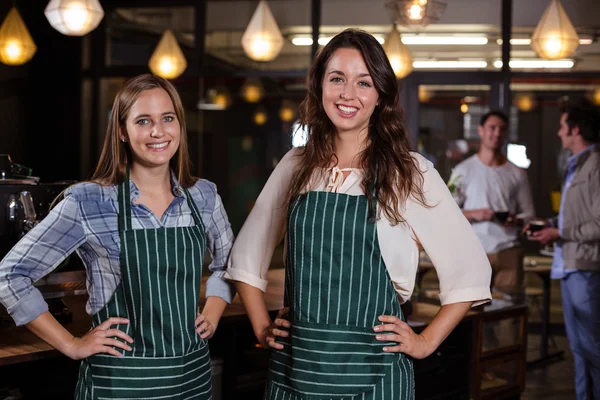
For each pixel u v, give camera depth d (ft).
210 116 41.60
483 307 11.10
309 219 6.26
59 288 8.23
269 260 7.14
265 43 19.25
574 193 13.80
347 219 6.17
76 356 6.25
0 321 8.07
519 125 51.31
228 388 9.19
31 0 22.24
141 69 23.88
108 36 24.23
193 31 24.25
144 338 6.27
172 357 6.32
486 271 6.41
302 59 24.03
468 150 28.37
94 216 6.27
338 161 6.60
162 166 6.56
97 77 24.04
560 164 43.96
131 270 6.25
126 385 6.21
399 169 6.26
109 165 6.57
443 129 37.06
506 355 11.48
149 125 6.35
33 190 9.63
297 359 6.20
